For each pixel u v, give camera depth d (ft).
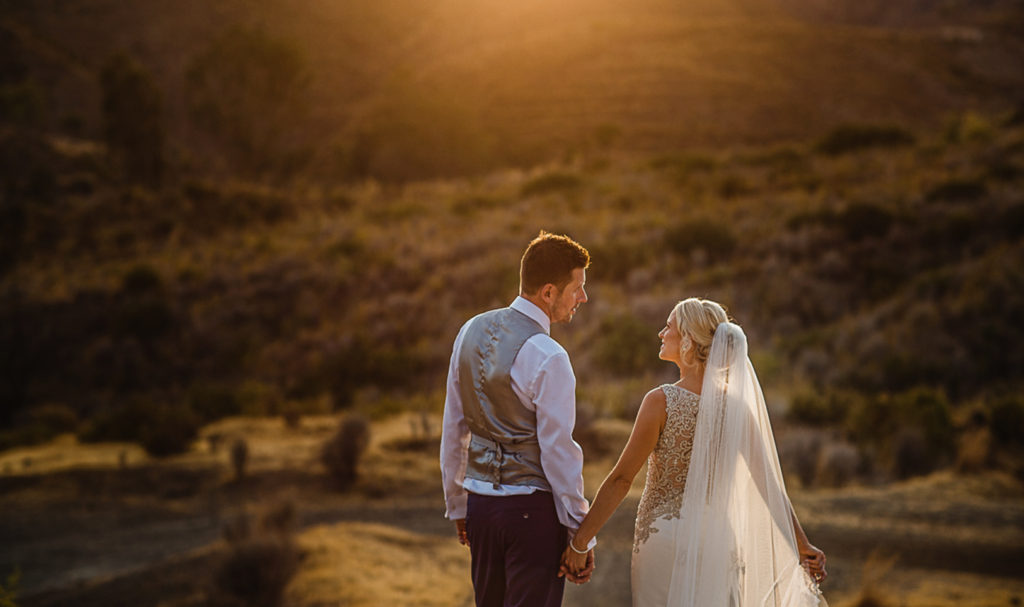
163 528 35.86
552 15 366.84
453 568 24.48
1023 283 67.51
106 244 117.70
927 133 161.79
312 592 21.38
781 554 9.00
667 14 376.89
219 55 197.36
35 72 254.06
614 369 63.98
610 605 20.85
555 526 8.27
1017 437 43.04
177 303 93.30
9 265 109.60
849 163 118.62
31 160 146.92
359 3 366.84
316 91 291.79
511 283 84.43
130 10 311.27
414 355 75.46
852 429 47.09
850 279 77.30
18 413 78.48
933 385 58.13
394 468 42.42
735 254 85.20
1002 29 305.12
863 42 268.00
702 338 9.21
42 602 25.52
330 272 96.12
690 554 8.67
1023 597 21.81
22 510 38.88
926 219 83.97
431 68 286.25
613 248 86.94
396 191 146.92
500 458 8.31
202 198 133.18
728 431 8.80
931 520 29.99
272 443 49.16
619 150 198.18
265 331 88.17
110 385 81.51
